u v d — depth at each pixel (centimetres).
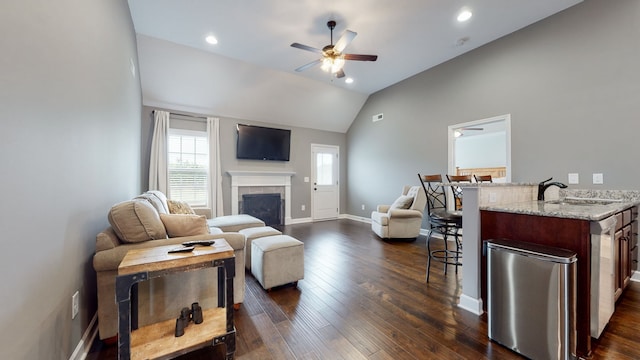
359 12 306
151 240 171
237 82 481
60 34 124
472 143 835
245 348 162
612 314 191
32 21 103
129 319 126
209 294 185
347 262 328
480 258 205
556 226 168
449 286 254
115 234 169
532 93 336
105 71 197
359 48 396
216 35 359
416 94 498
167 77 434
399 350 161
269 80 498
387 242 430
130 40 305
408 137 517
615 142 274
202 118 512
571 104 304
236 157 550
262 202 577
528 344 154
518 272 159
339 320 194
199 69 437
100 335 156
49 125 115
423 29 344
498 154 781
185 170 500
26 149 99
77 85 144
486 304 204
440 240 441
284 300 227
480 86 393
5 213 88
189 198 503
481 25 337
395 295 236
